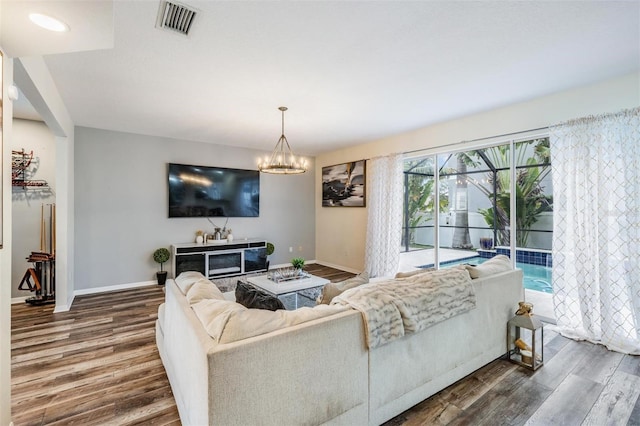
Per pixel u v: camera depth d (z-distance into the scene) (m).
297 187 6.52
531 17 1.87
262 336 1.27
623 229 2.63
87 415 1.79
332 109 3.56
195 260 4.93
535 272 3.81
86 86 2.89
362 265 5.58
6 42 1.46
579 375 2.19
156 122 4.11
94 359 2.45
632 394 1.96
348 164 5.78
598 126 2.75
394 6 1.76
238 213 5.68
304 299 3.73
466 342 2.12
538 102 3.22
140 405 1.88
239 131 4.60
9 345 1.56
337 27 1.97
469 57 2.37
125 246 4.64
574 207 2.89
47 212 4.13
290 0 1.70
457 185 4.33
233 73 2.62
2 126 1.48
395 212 4.75
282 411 1.30
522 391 1.99
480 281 2.25
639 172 2.56
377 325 1.58
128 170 4.65
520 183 3.68
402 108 3.53
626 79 2.67
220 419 1.14
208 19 1.88
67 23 1.33
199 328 1.37
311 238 6.71
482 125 3.72
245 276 5.26
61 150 3.55
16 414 1.79
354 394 1.53
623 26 1.96
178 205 5.04
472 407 1.83
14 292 3.94
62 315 3.44
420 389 1.83
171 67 2.51
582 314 2.81
